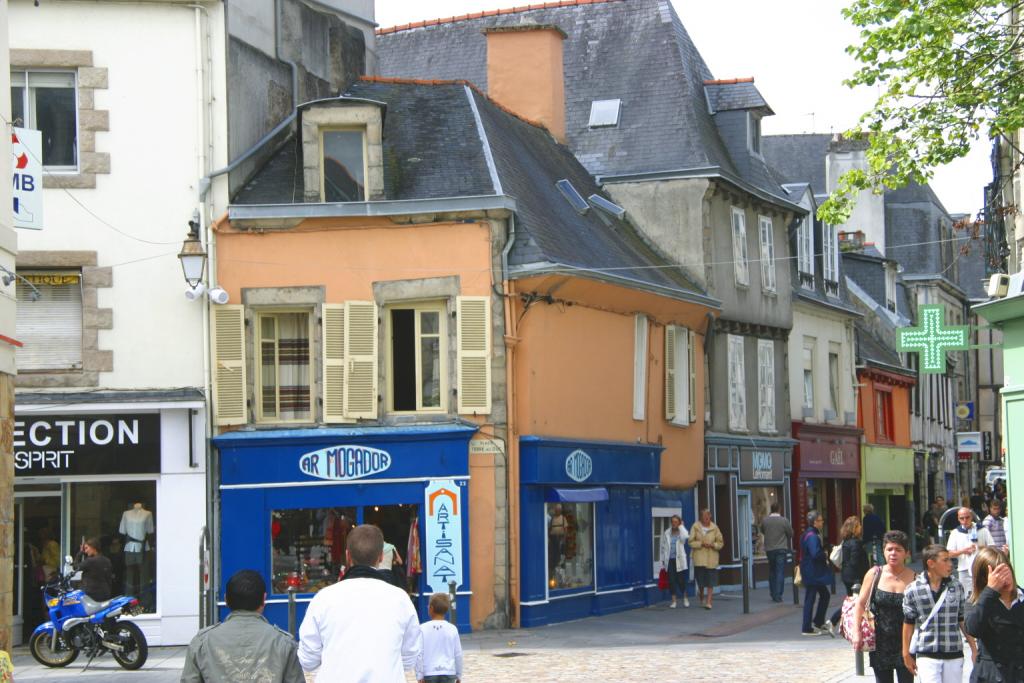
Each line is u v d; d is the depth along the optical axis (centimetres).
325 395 2247
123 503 2222
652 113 3197
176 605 2192
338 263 2269
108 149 2245
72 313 2241
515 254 2278
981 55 1639
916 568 4084
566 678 1656
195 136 2259
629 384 2658
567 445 2364
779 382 3516
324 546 2234
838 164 5322
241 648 815
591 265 2447
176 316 2241
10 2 2236
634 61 3306
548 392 2345
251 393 2255
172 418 2216
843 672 1647
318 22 2611
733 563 3139
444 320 2275
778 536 2817
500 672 1725
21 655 2077
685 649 1944
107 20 2258
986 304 1894
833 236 4122
